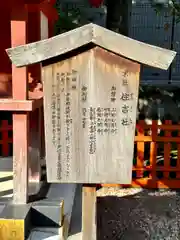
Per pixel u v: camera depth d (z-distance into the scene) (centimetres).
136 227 456
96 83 289
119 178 301
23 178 362
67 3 792
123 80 287
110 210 507
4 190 418
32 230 349
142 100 812
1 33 425
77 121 295
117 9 629
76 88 291
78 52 286
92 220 318
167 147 592
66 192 438
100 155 299
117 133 295
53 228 354
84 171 302
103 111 292
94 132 296
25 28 343
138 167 596
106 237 428
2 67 426
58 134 298
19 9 340
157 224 466
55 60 288
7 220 329
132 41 278
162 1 762
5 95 420
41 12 448
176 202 539
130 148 296
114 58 285
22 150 358
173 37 871
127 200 546
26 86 353
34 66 453
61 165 302
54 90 292
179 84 829
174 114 816
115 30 631
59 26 636
